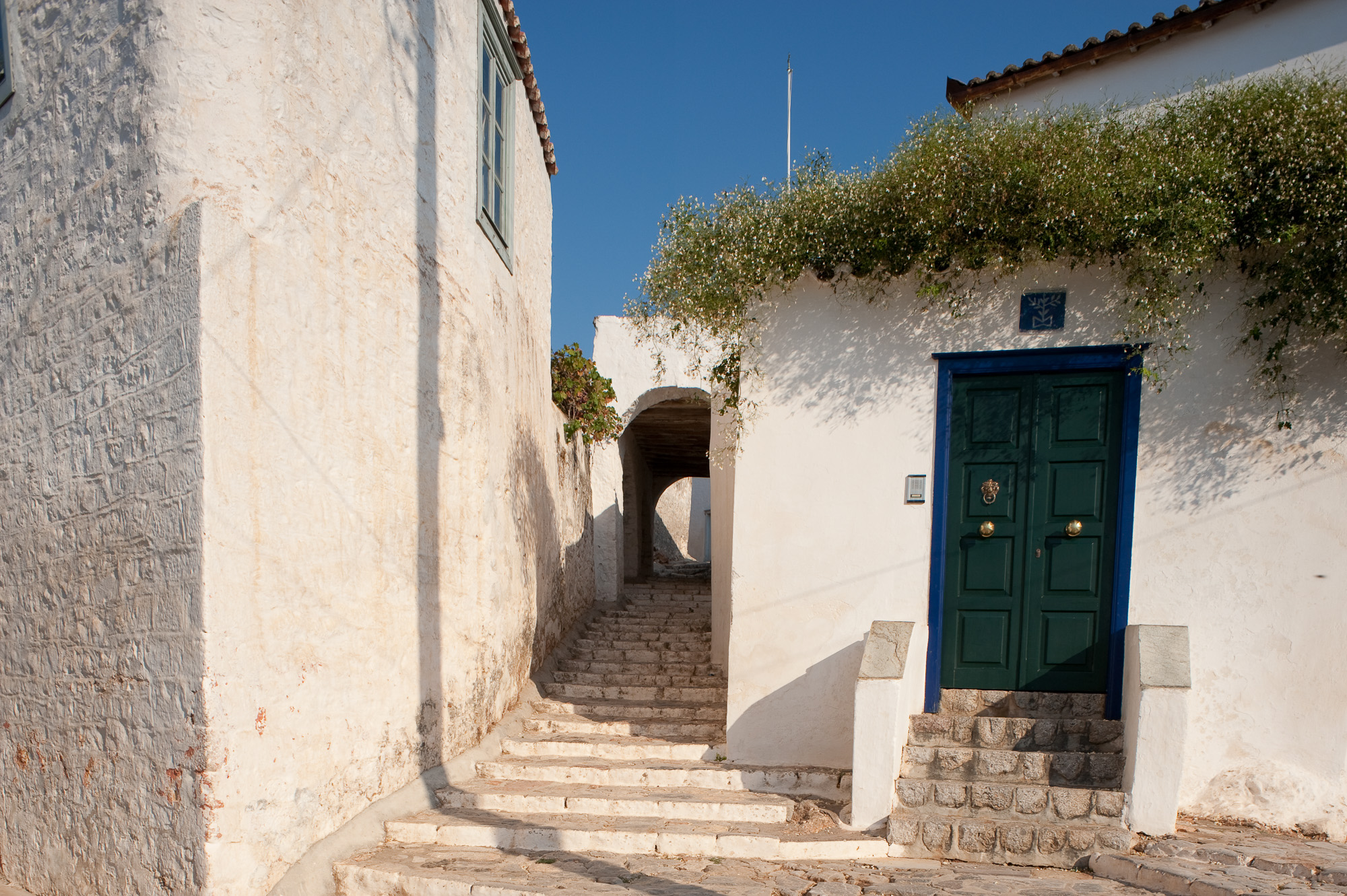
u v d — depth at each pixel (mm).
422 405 5297
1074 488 4910
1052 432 4957
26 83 4555
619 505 11758
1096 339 4844
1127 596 4742
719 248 5289
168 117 3783
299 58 4242
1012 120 4941
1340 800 4324
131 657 3840
